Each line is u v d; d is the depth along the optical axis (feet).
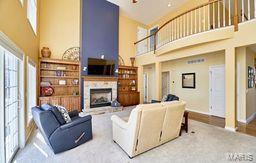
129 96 23.47
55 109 8.29
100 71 19.99
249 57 16.17
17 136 8.73
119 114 17.63
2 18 5.72
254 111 17.70
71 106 17.33
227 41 12.19
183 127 12.14
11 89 8.20
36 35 14.28
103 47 20.89
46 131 7.78
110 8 21.63
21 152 8.29
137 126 7.46
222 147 9.04
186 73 20.95
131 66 24.49
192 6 19.42
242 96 14.94
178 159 7.63
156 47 21.30
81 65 18.74
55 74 17.30
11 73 8.25
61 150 8.21
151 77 27.91
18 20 7.93
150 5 21.65
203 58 18.84
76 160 7.47
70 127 8.54
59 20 17.93
